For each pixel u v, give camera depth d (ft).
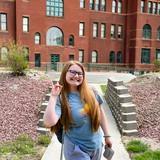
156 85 46.21
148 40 168.04
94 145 11.84
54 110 11.04
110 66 163.63
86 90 11.81
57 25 145.28
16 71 53.62
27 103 37.96
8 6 135.13
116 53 167.12
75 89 11.93
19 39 135.95
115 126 32.30
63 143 12.10
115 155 22.40
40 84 47.47
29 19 138.31
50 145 25.04
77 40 150.61
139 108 34.99
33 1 138.82
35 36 140.67
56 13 145.38
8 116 33.50
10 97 40.40
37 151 23.48
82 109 11.48
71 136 11.74
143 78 54.19
